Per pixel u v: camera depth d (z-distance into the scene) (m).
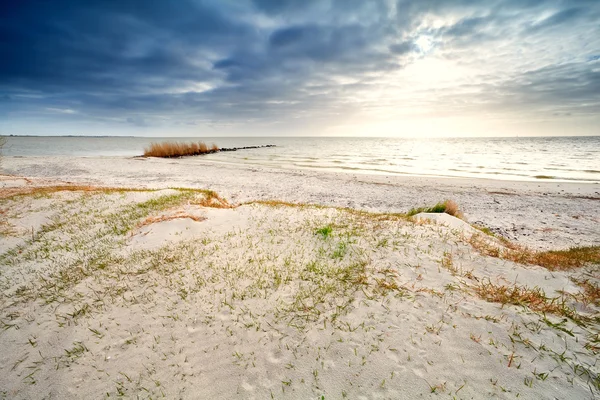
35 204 11.49
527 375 2.97
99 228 8.82
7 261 7.10
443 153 59.97
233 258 6.21
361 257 5.89
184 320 4.37
